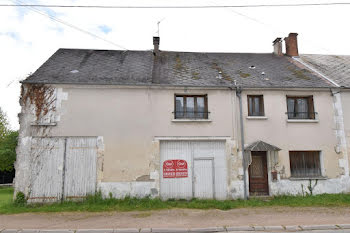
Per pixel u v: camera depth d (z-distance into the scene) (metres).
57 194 10.51
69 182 10.63
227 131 11.63
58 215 8.80
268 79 12.95
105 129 11.14
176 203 10.35
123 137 11.16
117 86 11.50
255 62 15.59
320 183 11.55
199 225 7.52
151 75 12.53
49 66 12.64
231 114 11.80
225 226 7.35
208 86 11.77
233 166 11.41
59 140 10.89
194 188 11.30
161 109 11.54
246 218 8.23
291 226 7.26
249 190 11.54
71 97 11.24
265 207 9.77
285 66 15.05
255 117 11.80
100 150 10.96
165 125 11.44
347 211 9.03
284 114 12.02
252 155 11.87
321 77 13.38
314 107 12.21
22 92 11.09
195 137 11.46
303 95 12.35
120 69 13.02
